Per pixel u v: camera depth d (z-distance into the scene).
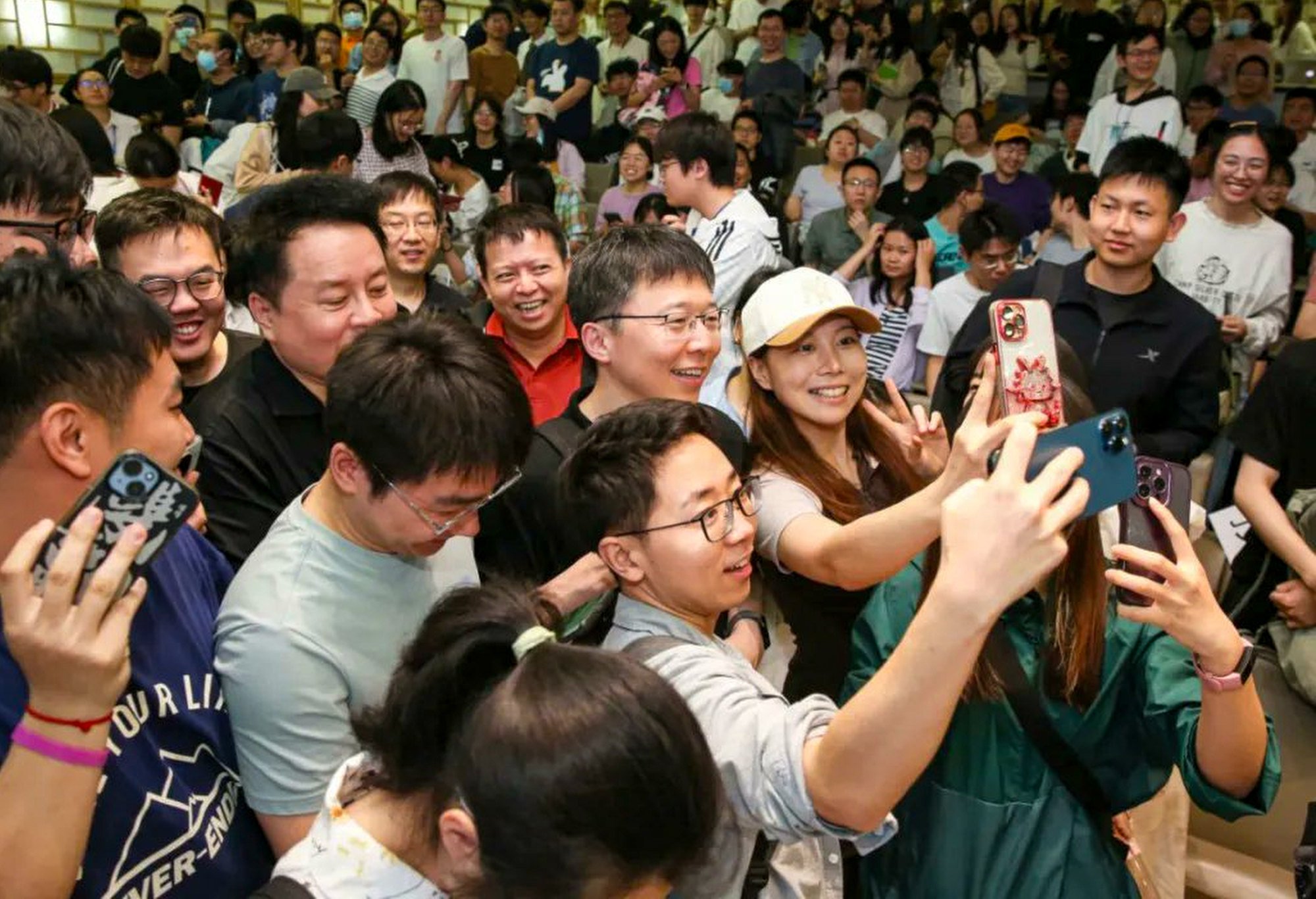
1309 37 8.04
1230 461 2.31
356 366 1.13
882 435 1.92
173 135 6.09
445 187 5.54
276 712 1.12
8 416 0.91
